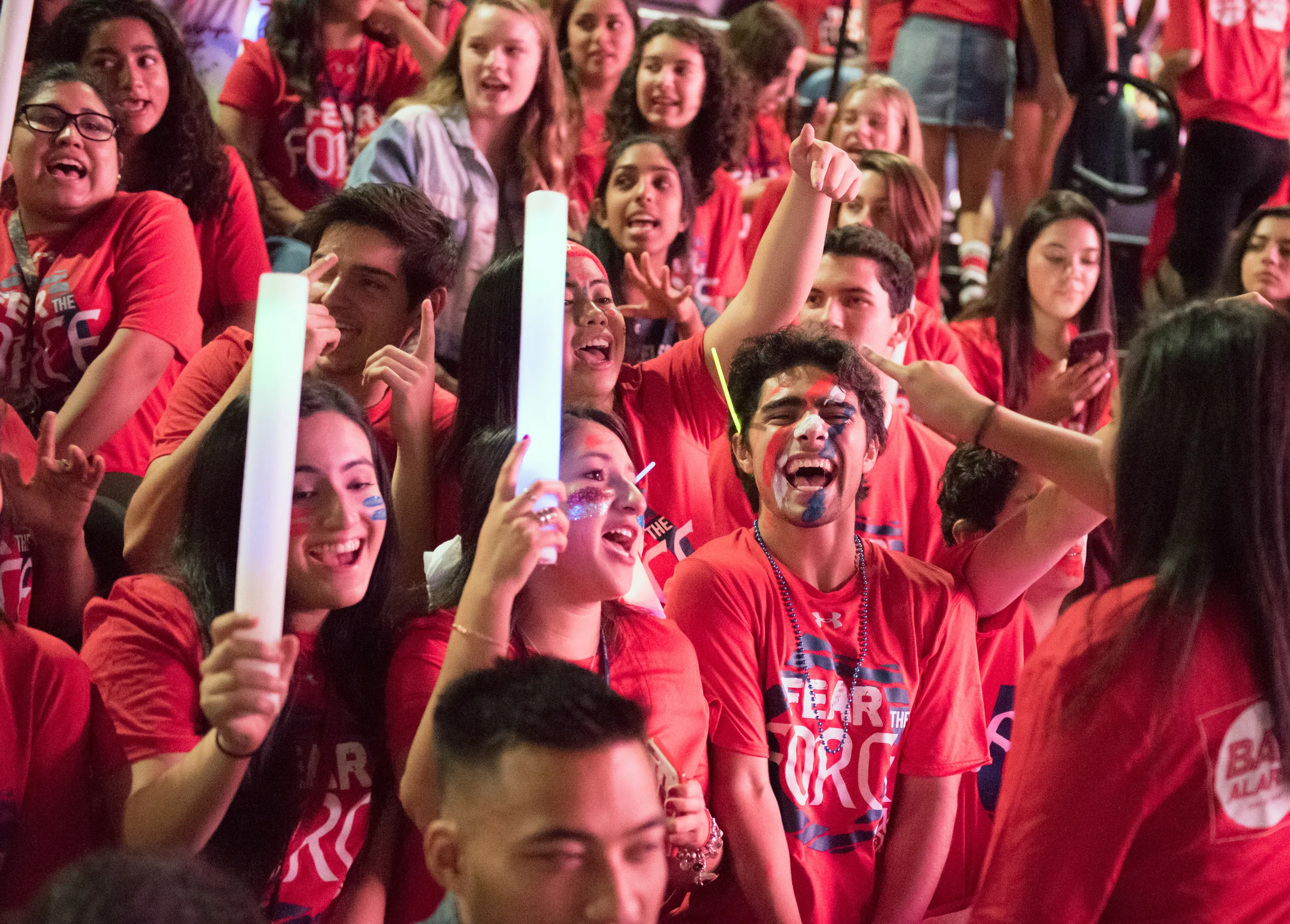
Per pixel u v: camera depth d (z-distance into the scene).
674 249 3.69
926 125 4.95
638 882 1.38
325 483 1.86
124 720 1.81
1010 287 3.79
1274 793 1.57
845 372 2.31
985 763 2.29
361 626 1.98
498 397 2.43
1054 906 1.54
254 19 4.45
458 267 3.52
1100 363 2.65
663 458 2.66
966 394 2.24
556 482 1.67
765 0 5.15
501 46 3.70
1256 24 5.10
